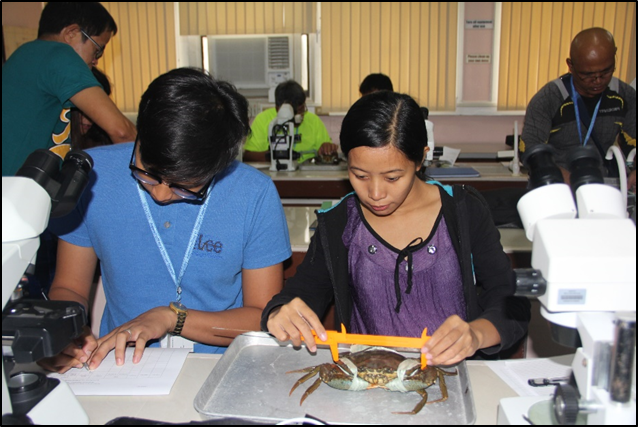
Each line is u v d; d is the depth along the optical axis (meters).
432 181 1.22
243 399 0.88
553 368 0.99
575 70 2.44
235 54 4.80
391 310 1.17
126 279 1.25
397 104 0.98
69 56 1.97
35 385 0.77
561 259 0.67
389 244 1.16
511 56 4.57
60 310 0.74
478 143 4.79
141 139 0.93
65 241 1.28
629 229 0.69
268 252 1.27
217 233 1.22
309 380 0.94
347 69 4.69
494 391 0.91
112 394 0.92
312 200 3.19
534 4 4.44
